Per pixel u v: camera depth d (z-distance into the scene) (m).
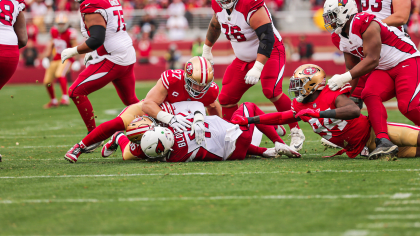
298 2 94.56
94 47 19.22
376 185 12.46
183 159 16.70
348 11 15.98
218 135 16.72
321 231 9.14
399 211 10.23
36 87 67.69
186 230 9.40
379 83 16.67
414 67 16.58
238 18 18.28
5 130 29.44
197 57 16.12
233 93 20.23
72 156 17.48
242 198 11.59
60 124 31.80
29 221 10.23
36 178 14.66
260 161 16.73
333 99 15.68
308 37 83.25
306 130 26.50
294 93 16.02
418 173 13.82
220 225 9.64
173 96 16.73
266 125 17.64
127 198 11.88
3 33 16.98
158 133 16.08
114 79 21.08
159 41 84.81
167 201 11.51
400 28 17.78
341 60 72.75
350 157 17.12
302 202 11.09
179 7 89.44
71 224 9.97
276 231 9.20
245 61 19.58
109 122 17.28
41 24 86.31
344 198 11.32
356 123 16.30
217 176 14.11
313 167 15.17
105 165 16.78
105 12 19.53
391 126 16.69
